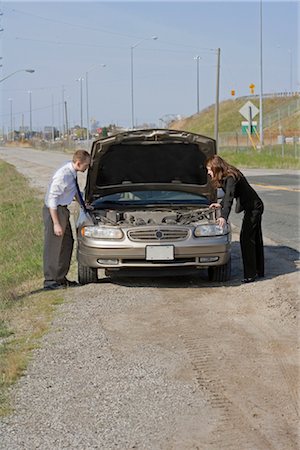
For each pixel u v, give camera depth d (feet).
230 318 25.44
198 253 30.12
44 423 17.17
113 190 33.45
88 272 31.78
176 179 33.09
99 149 30.91
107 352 22.04
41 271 39.88
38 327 25.25
